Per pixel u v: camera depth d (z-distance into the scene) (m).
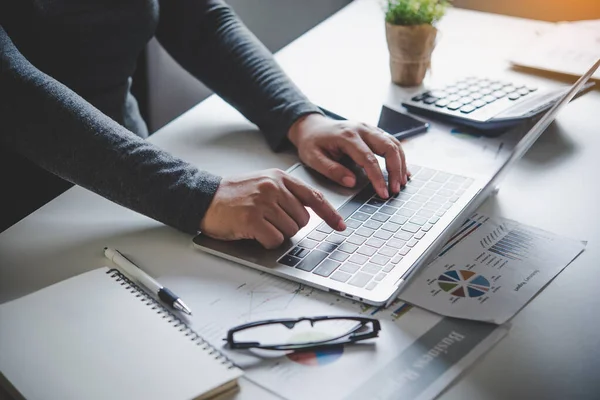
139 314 0.62
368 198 0.83
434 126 1.01
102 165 0.76
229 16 1.11
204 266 0.72
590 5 1.51
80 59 1.04
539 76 1.15
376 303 0.64
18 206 1.07
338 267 0.70
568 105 1.06
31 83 0.77
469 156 0.92
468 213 0.77
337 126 0.92
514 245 0.73
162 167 0.77
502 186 0.85
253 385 0.56
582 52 1.19
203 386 0.53
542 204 0.81
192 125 1.05
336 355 0.58
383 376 0.56
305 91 1.13
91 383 0.54
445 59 1.24
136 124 1.21
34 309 0.63
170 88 1.76
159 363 0.56
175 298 0.65
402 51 1.11
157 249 0.75
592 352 0.58
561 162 0.90
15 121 0.77
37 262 0.73
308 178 0.89
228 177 0.78
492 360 0.58
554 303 0.65
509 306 0.64
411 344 0.60
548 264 0.70
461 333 0.61
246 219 0.73
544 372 0.56
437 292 0.66
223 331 0.62
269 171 0.79
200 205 0.75
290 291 0.68
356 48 1.31
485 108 1.01
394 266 0.69
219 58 1.06
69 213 0.83
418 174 0.88
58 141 0.76
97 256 0.74
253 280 0.69
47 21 0.99
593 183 0.85
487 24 1.39
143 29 1.07
